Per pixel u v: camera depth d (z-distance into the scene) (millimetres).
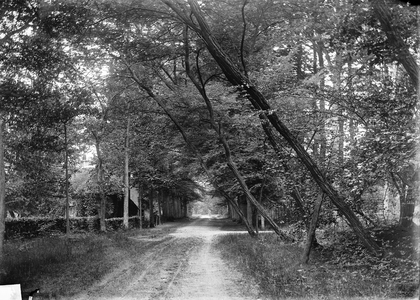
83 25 16188
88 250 17969
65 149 23234
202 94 24344
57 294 9594
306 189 15328
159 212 58688
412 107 9828
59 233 30438
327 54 13664
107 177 34625
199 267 14094
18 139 19578
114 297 9508
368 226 14141
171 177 42656
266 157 17797
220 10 19750
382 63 10203
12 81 16438
